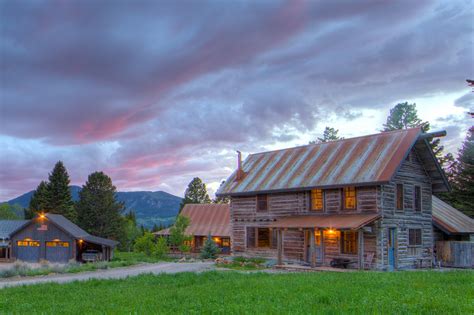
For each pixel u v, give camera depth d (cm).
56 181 7969
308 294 1416
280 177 3784
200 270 3253
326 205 3416
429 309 1125
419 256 3419
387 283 1667
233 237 4069
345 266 3161
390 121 7175
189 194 10262
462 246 3538
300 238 3562
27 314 1279
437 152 6781
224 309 1191
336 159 3556
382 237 3105
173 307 1277
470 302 1199
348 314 1076
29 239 5491
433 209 4034
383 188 3161
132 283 2088
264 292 1506
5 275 3011
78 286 2042
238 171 4153
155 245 5434
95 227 7812
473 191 5547
